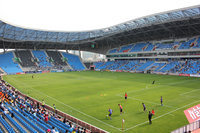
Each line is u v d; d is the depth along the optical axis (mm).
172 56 82312
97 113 25812
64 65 115938
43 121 20922
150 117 21188
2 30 80625
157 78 63938
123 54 108000
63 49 128625
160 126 20391
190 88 42719
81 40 113000
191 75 67188
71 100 33938
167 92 38594
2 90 38281
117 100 32969
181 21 68250
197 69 69000
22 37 94938
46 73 93938
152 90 41406
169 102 30438
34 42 105812
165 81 55656
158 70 81750
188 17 61750
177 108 26969
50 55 119188
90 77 72375
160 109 26688
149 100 32125
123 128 20219
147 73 83375
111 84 52250
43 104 29422
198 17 59844
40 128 19203
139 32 86500
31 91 43469
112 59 120062
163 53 85938
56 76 77938
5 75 84000
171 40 90188
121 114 24953
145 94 37250
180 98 33000
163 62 87812
